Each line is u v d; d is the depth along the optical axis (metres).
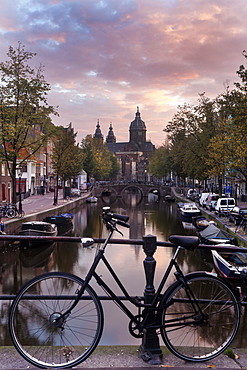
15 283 16.61
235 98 20.44
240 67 19.09
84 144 89.25
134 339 10.33
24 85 26.80
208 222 30.70
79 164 62.84
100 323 2.77
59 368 2.70
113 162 132.00
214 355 2.93
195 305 3.00
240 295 2.99
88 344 3.02
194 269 18.02
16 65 26.89
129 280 16.89
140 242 3.03
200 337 3.04
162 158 79.69
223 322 3.01
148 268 2.99
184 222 42.56
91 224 39.56
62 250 23.44
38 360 2.72
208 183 71.69
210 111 39.91
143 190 104.31
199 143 41.00
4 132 26.05
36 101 27.23
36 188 66.00
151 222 42.69
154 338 2.96
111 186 102.56
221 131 36.00
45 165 76.62
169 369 2.71
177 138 44.69
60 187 74.56
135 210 59.19
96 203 74.25
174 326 2.95
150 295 2.98
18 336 3.03
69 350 2.96
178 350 3.00
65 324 3.03
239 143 22.48
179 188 87.75
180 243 3.02
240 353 3.16
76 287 2.92
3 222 23.36
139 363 2.87
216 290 3.01
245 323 9.01
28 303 3.08
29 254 22.05
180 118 42.94
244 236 21.36
